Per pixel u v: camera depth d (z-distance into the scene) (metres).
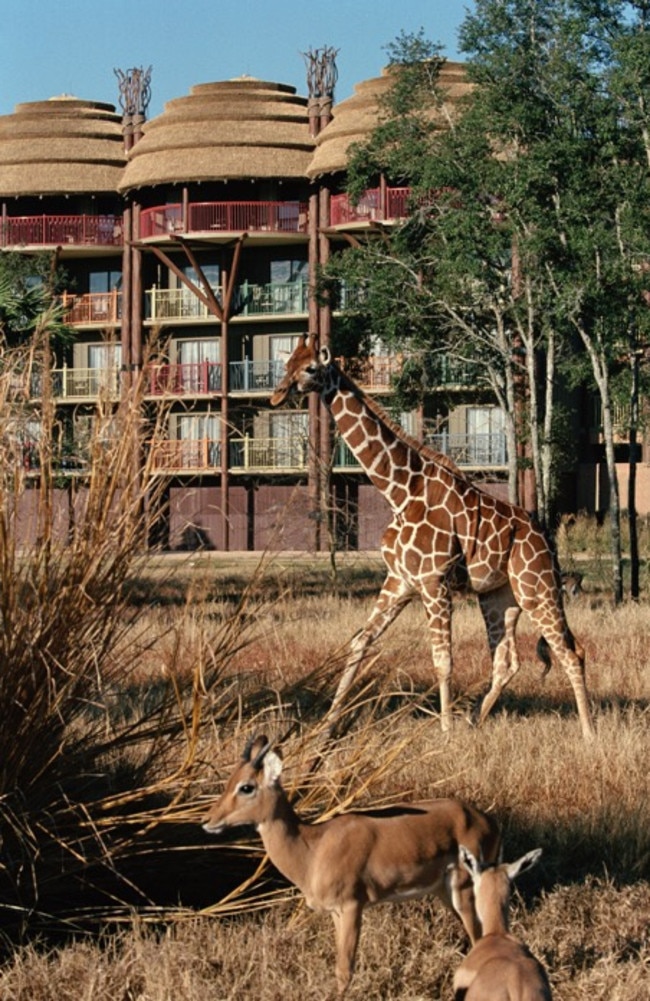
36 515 7.62
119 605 7.81
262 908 7.44
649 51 25.44
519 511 13.22
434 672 15.24
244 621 8.41
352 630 17.44
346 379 13.16
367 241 33.00
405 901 7.08
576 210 26.16
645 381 29.95
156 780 8.02
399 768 8.42
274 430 49.78
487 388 35.38
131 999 6.36
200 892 7.81
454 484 13.07
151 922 7.25
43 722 7.34
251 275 52.16
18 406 7.77
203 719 7.95
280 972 6.52
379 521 47.94
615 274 26.30
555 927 7.06
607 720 12.16
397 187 47.66
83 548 7.50
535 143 27.28
